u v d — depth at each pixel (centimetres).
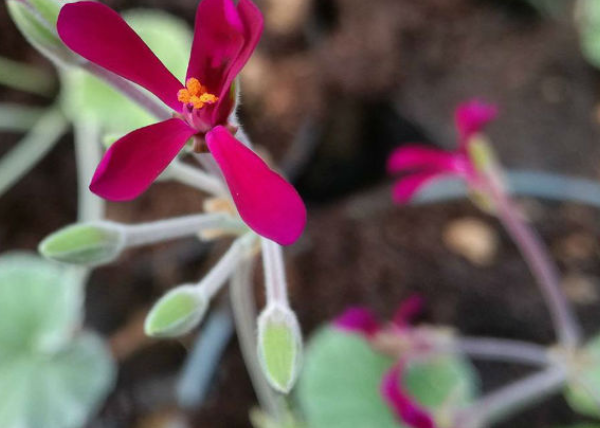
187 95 12
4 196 26
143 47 12
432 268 24
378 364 20
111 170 11
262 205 11
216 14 11
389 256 25
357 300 24
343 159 27
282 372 12
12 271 20
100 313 25
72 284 21
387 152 28
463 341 18
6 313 20
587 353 18
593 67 29
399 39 27
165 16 26
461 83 28
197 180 14
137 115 19
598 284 25
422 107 27
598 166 26
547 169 26
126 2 26
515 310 24
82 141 23
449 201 26
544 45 29
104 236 13
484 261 25
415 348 17
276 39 27
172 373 24
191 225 13
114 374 24
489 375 23
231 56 12
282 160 26
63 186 26
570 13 30
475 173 16
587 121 27
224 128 12
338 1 28
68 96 23
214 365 21
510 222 17
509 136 27
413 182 16
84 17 11
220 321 22
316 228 25
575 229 26
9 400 19
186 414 21
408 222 25
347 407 20
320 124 26
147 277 25
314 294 24
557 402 23
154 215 25
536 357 18
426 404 19
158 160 11
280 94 26
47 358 20
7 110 26
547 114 27
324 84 26
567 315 18
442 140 26
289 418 17
